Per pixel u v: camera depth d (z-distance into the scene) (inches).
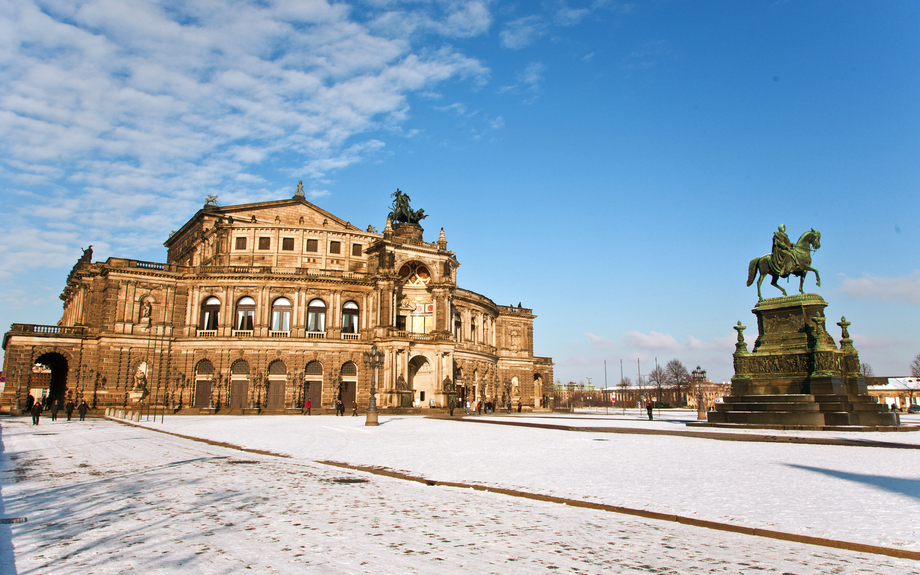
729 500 660.7
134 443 1478.8
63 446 1395.2
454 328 4264.3
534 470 918.4
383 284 3809.1
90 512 618.5
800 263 1892.2
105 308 3486.7
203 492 742.5
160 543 490.9
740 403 1899.6
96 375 3452.3
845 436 1497.3
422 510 634.2
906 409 5807.1
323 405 3651.6
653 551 471.2
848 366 1855.3
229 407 3545.8
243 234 3939.5
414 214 4256.9
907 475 842.8
